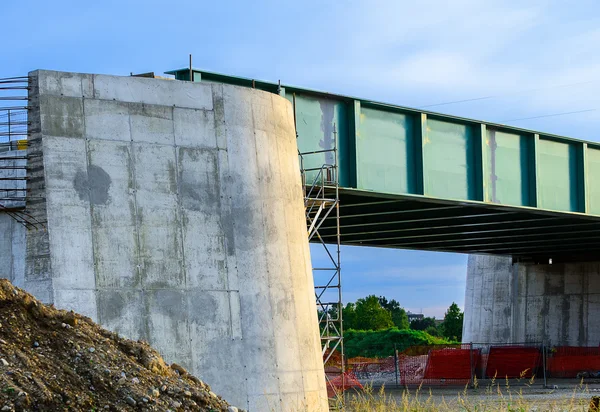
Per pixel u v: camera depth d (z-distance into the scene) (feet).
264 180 70.90
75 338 44.01
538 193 114.21
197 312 65.21
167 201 65.98
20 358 40.47
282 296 69.36
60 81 64.34
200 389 46.44
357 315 365.61
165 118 67.26
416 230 134.51
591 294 171.63
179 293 64.90
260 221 69.72
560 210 117.50
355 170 94.27
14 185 69.00
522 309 180.34
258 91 72.38
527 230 142.51
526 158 114.73
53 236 61.67
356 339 252.01
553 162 118.01
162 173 66.23
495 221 126.21
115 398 40.93
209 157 68.39
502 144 111.75
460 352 160.25
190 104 68.44
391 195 97.60
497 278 186.50
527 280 180.55
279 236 70.79
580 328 171.83
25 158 64.08
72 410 38.75
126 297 63.00
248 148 70.44
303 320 70.74
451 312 402.31
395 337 244.42
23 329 42.83
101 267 62.64
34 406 37.70
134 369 43.96
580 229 139.85
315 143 91.97
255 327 67.15
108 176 64.34
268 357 67.00
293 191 73.97
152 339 63.26
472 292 191.83
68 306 60.95
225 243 67.56
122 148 65.26
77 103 64.44
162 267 64.75
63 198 62.59
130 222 64.39
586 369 158.81
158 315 63.77
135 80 66.85
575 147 121.19
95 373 41.78
